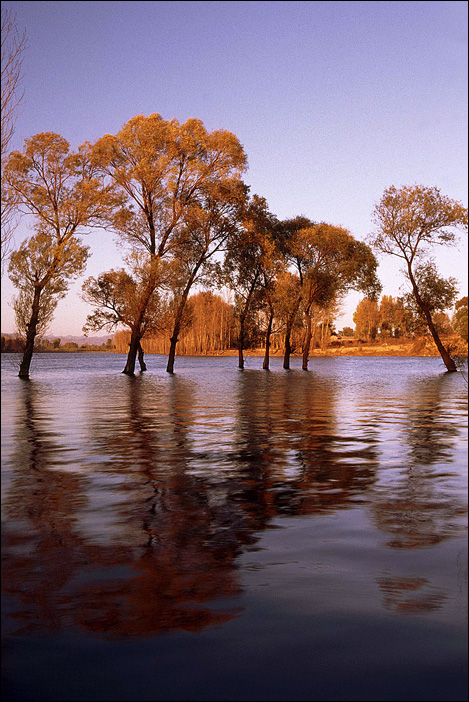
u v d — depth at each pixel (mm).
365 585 5184
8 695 3557
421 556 5945
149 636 4293
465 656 3990
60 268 41938
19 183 40656
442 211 56219
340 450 12625
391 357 125875
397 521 7242
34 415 19359
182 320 54719
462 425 17094
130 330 54094
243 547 6238
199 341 120188
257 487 9102
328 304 66312
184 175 47281
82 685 3666
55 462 11023
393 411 21312
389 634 4312
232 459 11492
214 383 40000
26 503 8016
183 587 5145
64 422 17469
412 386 37281
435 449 12797
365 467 10719
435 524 7102
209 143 47219
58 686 3672
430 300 58250
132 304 49406
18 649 4121
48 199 42594
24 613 4648
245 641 4223
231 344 120312
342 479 9703
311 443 13617
